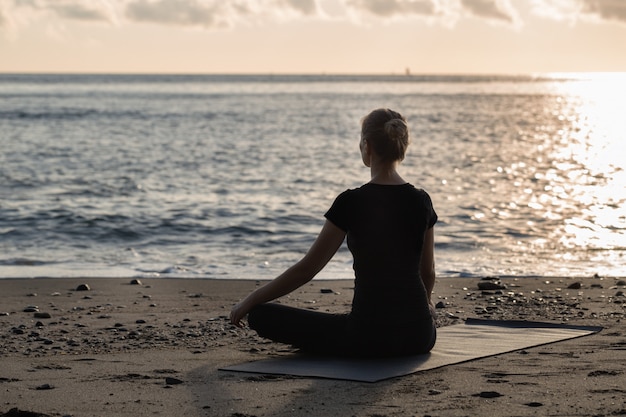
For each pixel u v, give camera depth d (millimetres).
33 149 32688
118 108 72000
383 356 4922
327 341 4992
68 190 20516
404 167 27438
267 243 13578
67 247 13078
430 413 3719
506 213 16734
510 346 5285
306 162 28859
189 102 89625
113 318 7176
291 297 8336
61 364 5078
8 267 11188
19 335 6316
